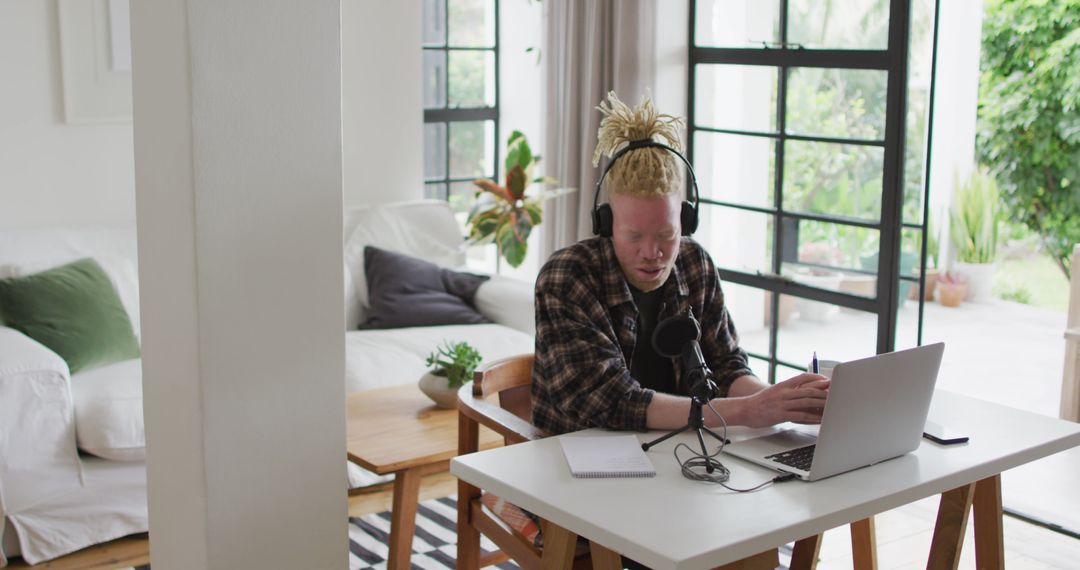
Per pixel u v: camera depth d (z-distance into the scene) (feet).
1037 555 11.31
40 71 13.91
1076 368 15.30
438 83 18.86
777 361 15.26
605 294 7.64
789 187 14.80
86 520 11.27
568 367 7.36
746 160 15.35
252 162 7.15
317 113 7.39
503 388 8.71
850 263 14.16
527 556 7.72
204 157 6.95
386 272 15.31
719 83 15.62
